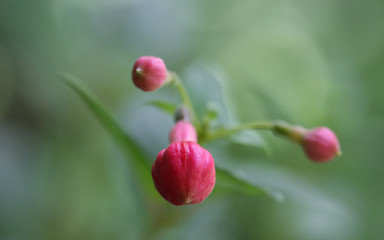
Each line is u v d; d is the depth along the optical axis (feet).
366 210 0.68
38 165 0.71
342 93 0.83
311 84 0.93
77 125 0.81
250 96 0.81
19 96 0.83
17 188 0.67
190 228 0.65
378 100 0.89
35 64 0.84
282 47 1.10
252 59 1.08
